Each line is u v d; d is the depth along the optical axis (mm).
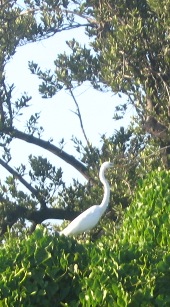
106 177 19266
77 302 9867
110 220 19219
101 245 10516
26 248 10305
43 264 10180
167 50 18859
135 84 18906
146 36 18922
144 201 11594
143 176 18797
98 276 9719
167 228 10852
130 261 9984
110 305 9531
